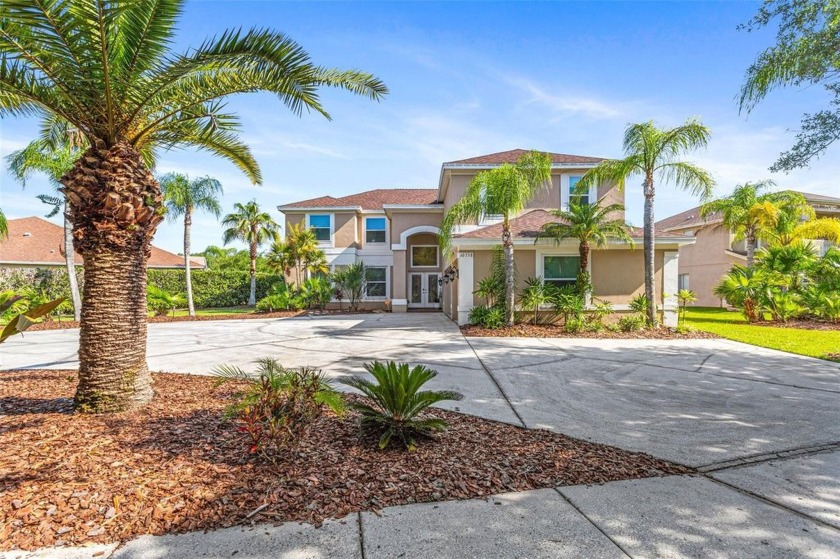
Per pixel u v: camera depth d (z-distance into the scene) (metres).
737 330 14.52
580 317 13.91
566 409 5.64
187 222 22.70
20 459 3.72
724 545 2.67
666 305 14.79
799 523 2.94
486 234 15.63
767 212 20.09
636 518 2.98
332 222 26.34
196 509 2.97
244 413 3.89
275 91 5.96
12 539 2.61
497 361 8.93
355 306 25.38
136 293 5.38
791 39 7.74
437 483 3.43
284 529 2.78
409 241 26.19
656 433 4.74
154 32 4.90
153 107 5.76
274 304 24.59
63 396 5.93
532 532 2.79
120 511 2.93
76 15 4.39
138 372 5.38
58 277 22.94
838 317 16.34
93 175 5.00
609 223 14.02
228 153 8.01
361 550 2.58
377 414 4.39
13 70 4.90
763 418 5.29
